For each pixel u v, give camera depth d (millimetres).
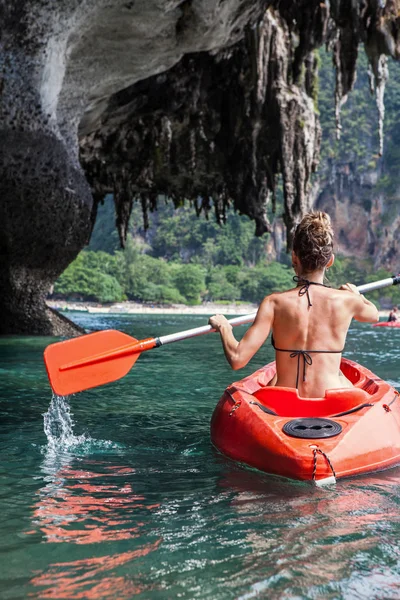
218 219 24125
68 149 14250
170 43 13398
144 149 19531
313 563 1902
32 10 11312
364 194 121688
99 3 11781
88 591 1734
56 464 3217
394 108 122188
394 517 2320
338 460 2793
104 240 132875
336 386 3234
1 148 12195
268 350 12023
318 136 18156
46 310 15289
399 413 3344
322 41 15773
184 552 2000
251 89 17812
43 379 7078
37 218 13094
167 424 4375
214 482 2836
